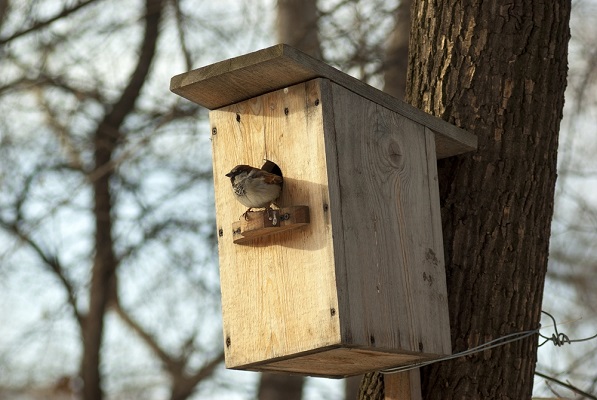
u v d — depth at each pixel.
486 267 10.42
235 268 9.93
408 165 10.18
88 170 22.38
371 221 9.64
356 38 20.94
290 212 9.38
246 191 9.55
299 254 9.45
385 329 9.41
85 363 22.77
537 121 10.84
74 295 22.20
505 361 10.20
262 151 9.97
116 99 22.95
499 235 10.51
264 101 10.02
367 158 9.79
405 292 9.73
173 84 9.95
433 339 9.85
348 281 9.24
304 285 9.38
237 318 9.82
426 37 11.26
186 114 20.97
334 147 9.51
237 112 10.22
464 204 10.62
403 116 10.29
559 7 11.16
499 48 10.95
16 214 21.77
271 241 9.69
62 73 22.34
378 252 9.61
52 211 20.31
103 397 23.23
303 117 9.66
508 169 10.66
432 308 9.96
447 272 10.47
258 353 9.60
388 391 10.16
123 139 21.44
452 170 10.78
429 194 10.35
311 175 9.52
